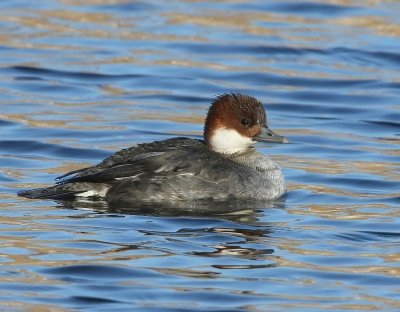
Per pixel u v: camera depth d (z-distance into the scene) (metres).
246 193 16.34
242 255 13.96
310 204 16.48
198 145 16.91
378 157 19.31
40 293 12.61
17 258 13.60
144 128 20.75
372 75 24.39
